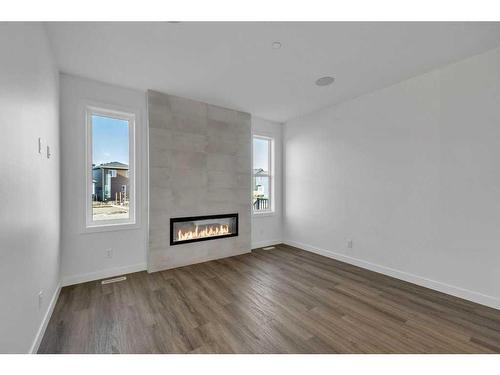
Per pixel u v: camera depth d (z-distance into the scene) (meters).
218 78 2.85
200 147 3.58
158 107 3.20
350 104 3.52
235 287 2.67
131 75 2.75
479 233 2.31
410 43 2.15
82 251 2.78
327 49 2.26
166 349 1.64
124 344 1.69
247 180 4.12
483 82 2.28
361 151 3.38
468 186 2.38
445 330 1.88
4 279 1.13
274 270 3.24
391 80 2.88
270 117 4.39
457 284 2.46
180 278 2.93
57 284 2.42
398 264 2.95
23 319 1.38
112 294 2.47
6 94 1.17
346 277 2.99
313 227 4.12
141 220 3.18
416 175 2.78
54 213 2.25
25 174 1.42
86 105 2.82
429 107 2.66
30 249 1.50
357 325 1.94
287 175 4.64
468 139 2.38
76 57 2.37
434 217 2.63
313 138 4.11
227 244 3.88
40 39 1.78
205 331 1.85
